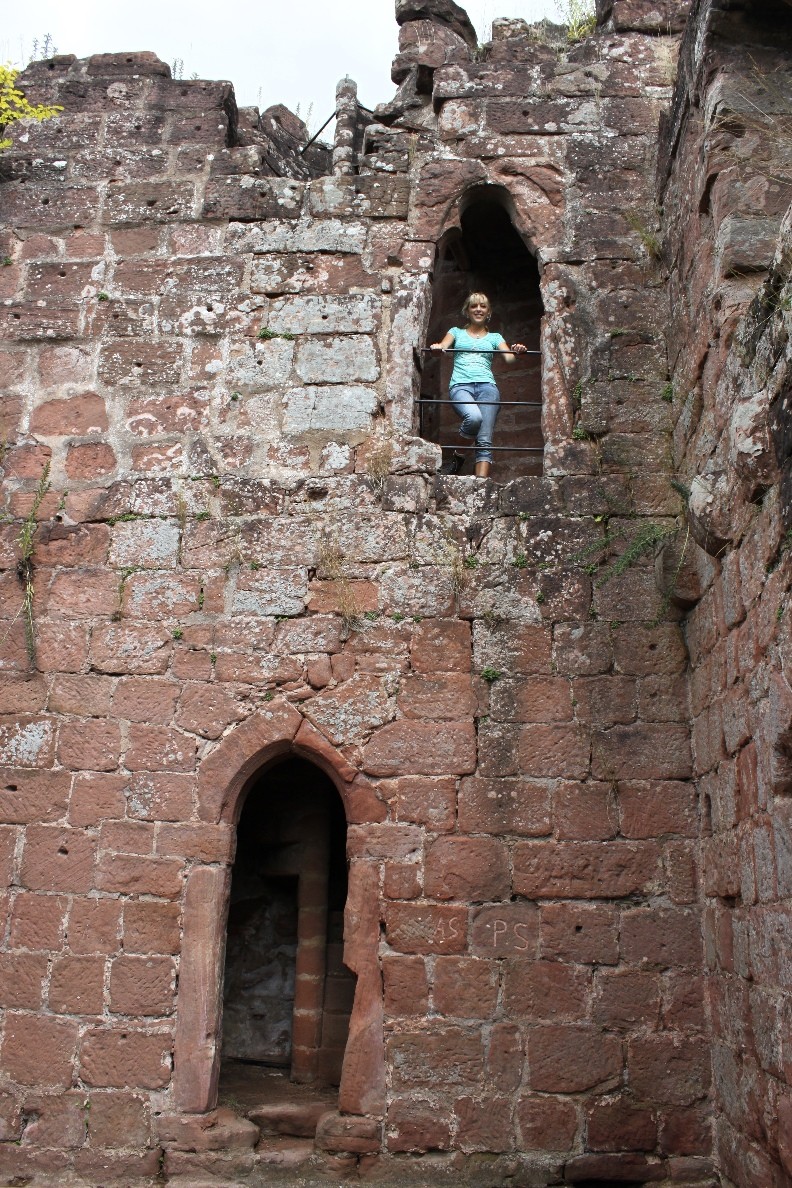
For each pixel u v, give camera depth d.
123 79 9.05
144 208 8.62
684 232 7.47
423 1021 6.55
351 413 7.93
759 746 5.50
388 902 6.77
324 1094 7.15
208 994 6.67
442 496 7.64
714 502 6.09
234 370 8.12
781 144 6.46
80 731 7.19
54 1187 6.32
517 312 9.72
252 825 7.94
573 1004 6.55
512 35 9.46
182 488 7.77
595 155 8.59
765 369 5.34
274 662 7.27
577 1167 6.28
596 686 7.12
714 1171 6.25
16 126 8.94
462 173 8.61
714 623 6.47
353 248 8.41
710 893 6.49
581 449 7.72
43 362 8.23
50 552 7.65
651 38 8.98
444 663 7.21
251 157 8.73
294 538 7.58
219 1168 6.36
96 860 6.93
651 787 6.92
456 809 6.91
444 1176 6.29
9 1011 6.68
